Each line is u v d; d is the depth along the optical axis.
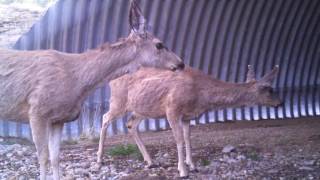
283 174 4.95
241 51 8.48
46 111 4.21
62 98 4.22
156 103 5.18
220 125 8.28
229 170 5.12
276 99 5.26
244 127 8.07
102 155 5.42
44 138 4.23
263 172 5.03
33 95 4.20
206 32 8.01
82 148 6.35
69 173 5.00
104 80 4.36
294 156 5.69
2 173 5.01
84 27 7.18
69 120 4.38
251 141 6.65
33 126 4.21
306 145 6.30
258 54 8.71
